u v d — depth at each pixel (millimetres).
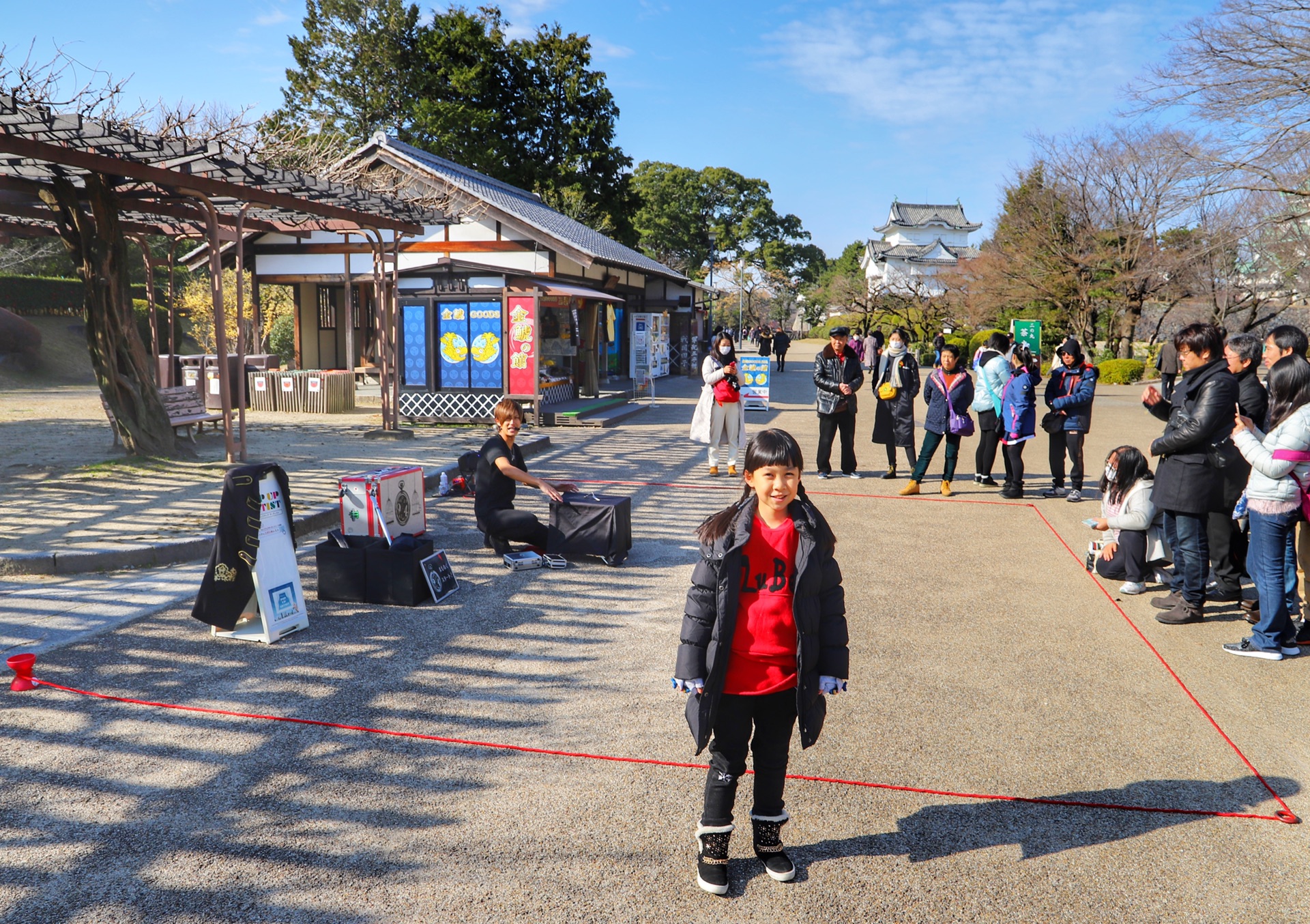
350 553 5836
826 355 11031
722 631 2732
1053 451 9922
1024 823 3328
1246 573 6348
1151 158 29859
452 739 3945
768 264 91438
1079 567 7035
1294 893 2912
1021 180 36562
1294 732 4105
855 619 5707
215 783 3525
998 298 38656
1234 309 31359
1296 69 18281
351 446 12805
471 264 19344
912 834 3244
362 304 24516
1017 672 4820
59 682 4484
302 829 3203
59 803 3348
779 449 2707
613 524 6816
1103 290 34469
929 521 8648
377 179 12805
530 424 16250
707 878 2873
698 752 2736
